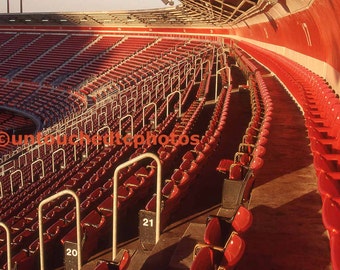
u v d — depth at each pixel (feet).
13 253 30.68
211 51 122.01
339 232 11.14
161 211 22.36
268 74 73.51
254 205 21.58
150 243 22.22
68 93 152.66
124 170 36.81
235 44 135.54
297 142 32.63
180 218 24.66
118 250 24.75
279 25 73.87
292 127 37.22
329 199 12.94
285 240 17.99
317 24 44.96
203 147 33.81
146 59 154.10
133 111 76.07
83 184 44.83
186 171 26.63
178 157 39.29
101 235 25.85
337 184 16.84
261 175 25.89
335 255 10.39
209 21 142.72
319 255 16.79
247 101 58.18
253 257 16.79
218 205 26.22
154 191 31.94
